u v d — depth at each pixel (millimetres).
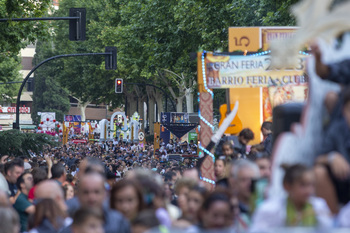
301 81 31047
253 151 25172
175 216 18766
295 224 9984
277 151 11289
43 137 66250
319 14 10320
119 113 184125
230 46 32625
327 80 11188
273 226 10109
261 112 33156
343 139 10953
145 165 62031
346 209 9484
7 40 70000
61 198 18078
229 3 90000
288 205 10188
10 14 66500
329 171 10562
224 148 27375
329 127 11203
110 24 166750
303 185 10023
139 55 132000
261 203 11227
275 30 32562
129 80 190875
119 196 15523
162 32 113750
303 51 29891
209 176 30859
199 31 100062
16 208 24516
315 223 9922
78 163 47500
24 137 65125
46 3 69250
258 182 12594
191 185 18578
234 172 13641
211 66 31766
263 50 32156
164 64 114812
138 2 125250
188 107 154625
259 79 31625
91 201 15000
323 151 11234
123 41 132250
